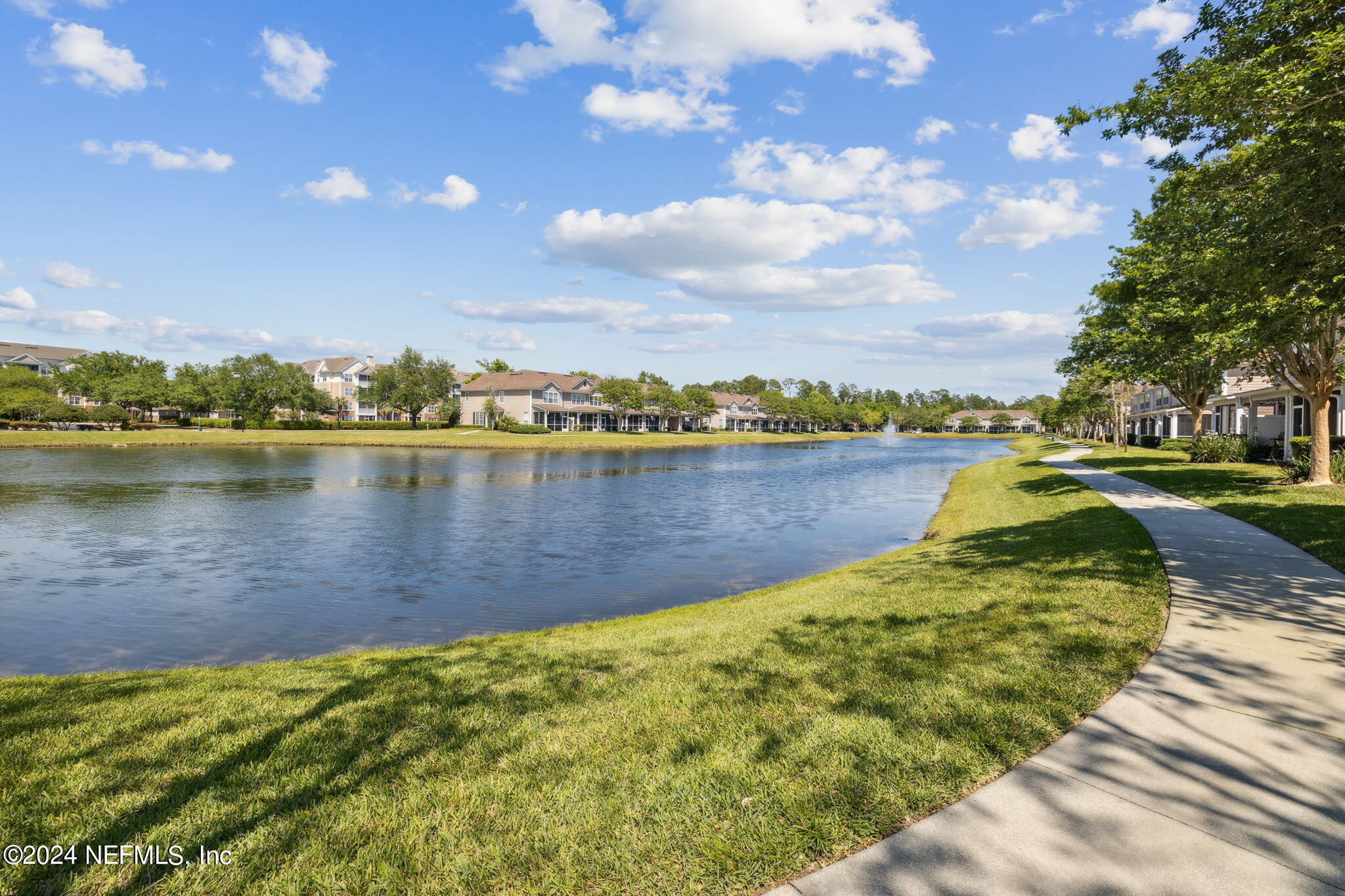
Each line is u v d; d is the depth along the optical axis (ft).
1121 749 13.26
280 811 11.66
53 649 31.01
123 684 19.69
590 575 45.62
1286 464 74.43
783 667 18.99
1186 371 89.25
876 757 13.00
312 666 22.98
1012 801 11.47
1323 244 26.32
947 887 9.34
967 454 217.97
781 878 9.70
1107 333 82.99
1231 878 9.44
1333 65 23.25
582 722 15.40
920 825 10.85
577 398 329.31
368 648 31.04
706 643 22.89
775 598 33.60
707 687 17.62
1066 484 74.59
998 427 562.25
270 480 107.14
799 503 84.99
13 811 11.65
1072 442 234.99
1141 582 26.91
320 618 35.94
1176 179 31.32
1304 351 56.18
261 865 10.17
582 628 30.50
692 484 108.78
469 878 9.85
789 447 268.82
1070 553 34.53
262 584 43.04
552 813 11.45
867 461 176.65
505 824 11.15
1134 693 15.97
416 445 215.51
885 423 552.82
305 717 16.16
